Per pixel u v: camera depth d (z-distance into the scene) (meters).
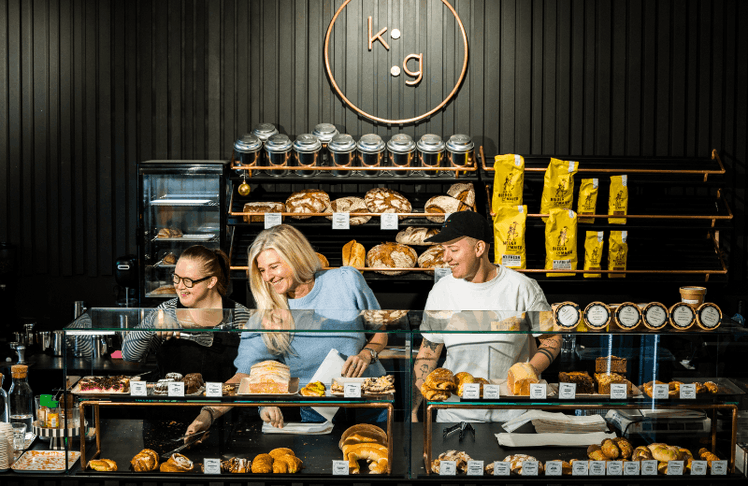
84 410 2.23
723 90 4.39
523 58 4.38
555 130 4.41
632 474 2.20
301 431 2.25
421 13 4.35
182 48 4.39
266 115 4.41
